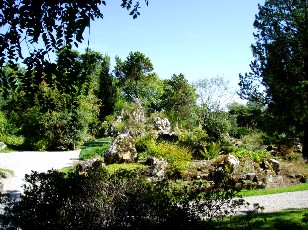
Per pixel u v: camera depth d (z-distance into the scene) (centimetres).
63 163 1722
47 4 373
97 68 4284
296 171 1522
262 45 1678
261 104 1672
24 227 426
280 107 1548
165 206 446
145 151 1834
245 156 1606
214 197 494
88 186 456
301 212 771
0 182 1098
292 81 1537
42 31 382
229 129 3341
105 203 441
